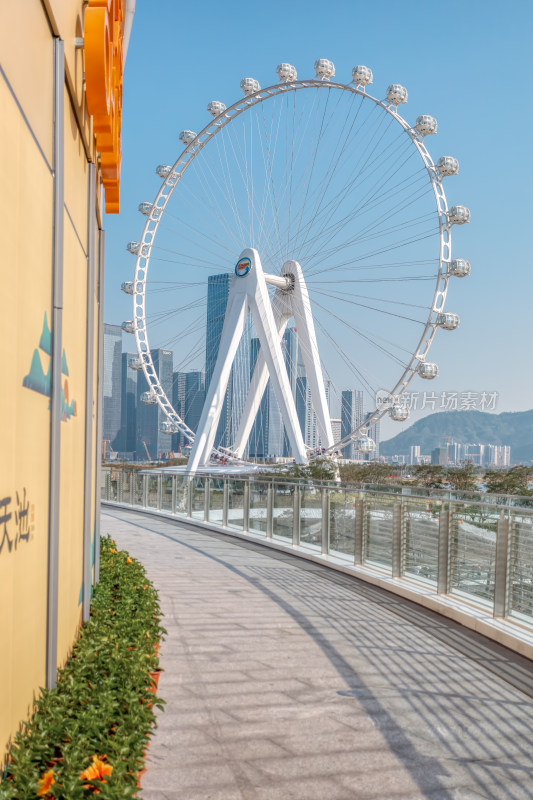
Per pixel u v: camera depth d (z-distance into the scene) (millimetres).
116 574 7426
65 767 2766
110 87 4859
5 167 2463
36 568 3182
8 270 2533
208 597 8578
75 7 3939
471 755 4125
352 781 3766
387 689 5289
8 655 2654
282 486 13672
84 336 5328
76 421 4809
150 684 4082
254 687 5281
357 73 32781
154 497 21531
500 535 7234
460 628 7281
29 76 2812
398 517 9609
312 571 10742
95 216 5902
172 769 3877
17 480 2744
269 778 3783
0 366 2439
